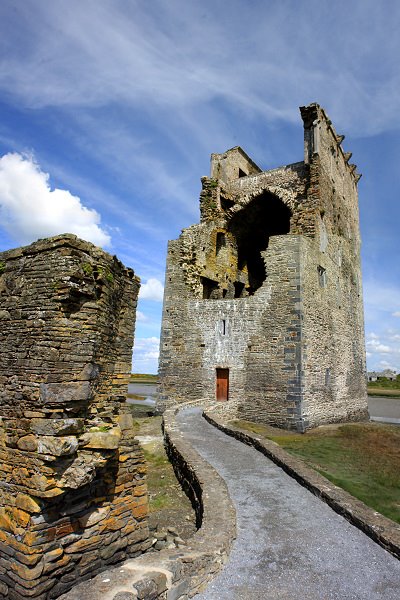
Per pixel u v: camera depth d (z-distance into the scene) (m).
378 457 11.76
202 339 20.09
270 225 25.89
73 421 4.90
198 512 7.23
